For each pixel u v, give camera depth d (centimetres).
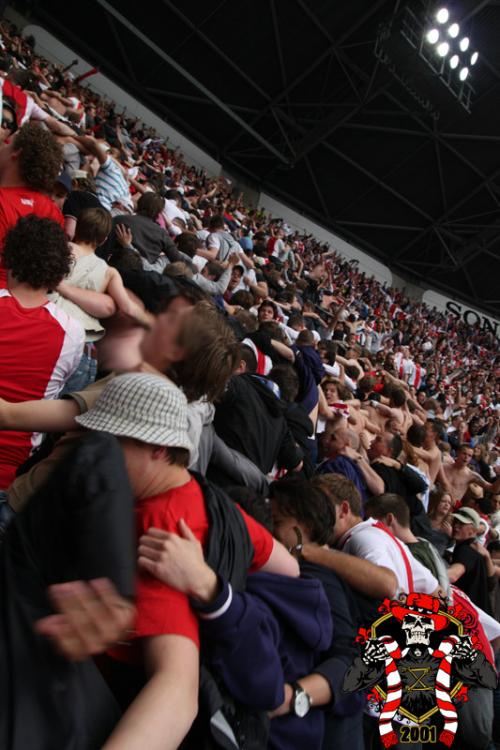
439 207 2784
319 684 175
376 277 3053
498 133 2452
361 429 560
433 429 685
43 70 1352
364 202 2769
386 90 2270
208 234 717
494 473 1163
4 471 200
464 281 3195
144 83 2244
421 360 1950
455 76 2148
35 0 1977
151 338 175
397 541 280
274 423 310
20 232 206
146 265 442
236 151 2541
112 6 1953
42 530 105
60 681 96
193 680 114
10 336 200
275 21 2058
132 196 763
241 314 501
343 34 2108
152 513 130
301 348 499
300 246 2159
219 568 134
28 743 89
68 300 243
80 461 107
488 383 2398
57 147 262
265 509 200
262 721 142
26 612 98
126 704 120
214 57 2147
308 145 2400
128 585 97
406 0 2017
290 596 171
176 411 135
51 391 215
